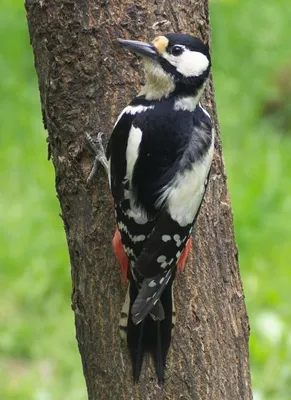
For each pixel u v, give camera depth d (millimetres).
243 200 19094
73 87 9453
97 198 9383
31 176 20047
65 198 9594
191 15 9750
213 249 9531
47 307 16812
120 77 9430
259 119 22812
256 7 25688
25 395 14805
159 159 8766
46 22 9445
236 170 20438
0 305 16891
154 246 8602
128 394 9211
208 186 9586
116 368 9258
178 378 9219
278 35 24969
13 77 23219
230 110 22734
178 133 8867
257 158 20969
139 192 8719
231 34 24844
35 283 17172
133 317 8453
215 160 9680
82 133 9445
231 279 9680
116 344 9258
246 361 9750
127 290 9188
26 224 18547
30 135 21422
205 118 9125
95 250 9367
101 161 9328
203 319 9367
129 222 8734
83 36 9391
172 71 9055
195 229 9430
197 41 9219
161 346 8992
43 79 9617
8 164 20469
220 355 9430
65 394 14883
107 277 9312
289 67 23656
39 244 18000
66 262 17375
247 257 17922
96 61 9414
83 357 9594
